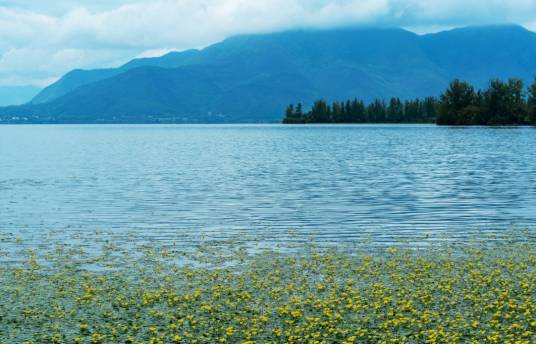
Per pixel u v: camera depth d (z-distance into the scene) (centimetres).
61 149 12531
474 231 3547
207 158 9400
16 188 5534
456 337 1870
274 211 4247
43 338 1917
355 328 1981
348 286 2416
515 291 2319
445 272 2605
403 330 1962
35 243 3247
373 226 3712
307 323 2020
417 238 3366
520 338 1867
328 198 4838
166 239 3356
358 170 7106
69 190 5391
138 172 7069
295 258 2914
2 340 1898
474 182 5853
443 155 9412
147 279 2552
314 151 10731
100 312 2147
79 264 2803
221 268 2733
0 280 2519
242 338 1923
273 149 11594
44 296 2317
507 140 13462
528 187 5453
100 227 3700
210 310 2144
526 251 3017
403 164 7888
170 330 1981
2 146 14012
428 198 4812
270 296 2311
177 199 4822
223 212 4212
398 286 2417
